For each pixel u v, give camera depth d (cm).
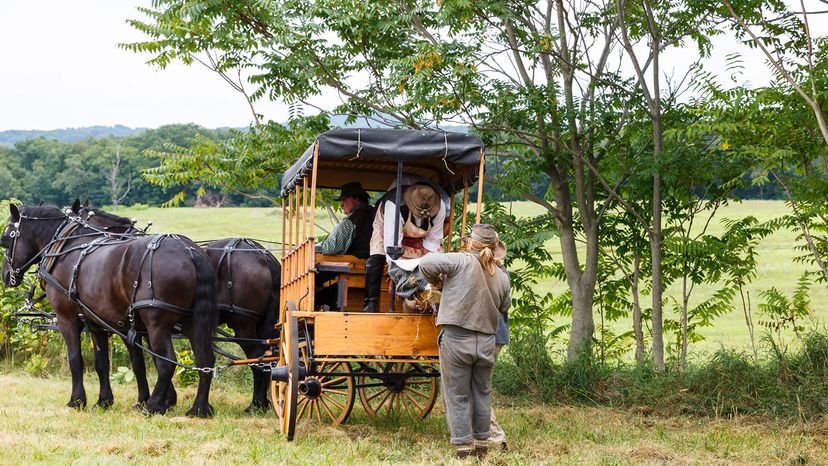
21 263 1167
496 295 776
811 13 934
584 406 1163
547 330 1495
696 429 999
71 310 1072
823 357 1082
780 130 1105
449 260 759
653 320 1245
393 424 979
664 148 1219
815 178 1120
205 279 973
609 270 1366
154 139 10531
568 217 1300
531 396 1214
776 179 1170
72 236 1097
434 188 862
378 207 857
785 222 1187
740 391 1087
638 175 1229
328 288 937
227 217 6072
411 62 1164
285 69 1311
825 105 1064
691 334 1309
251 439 843
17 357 1584
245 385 1356
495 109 1209
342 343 809
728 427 1001
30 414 994
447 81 1151
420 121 1255
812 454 834
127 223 1169
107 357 1089
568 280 1306
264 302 1082
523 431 953
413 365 1039
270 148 1384
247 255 1083
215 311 980
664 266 1313
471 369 779
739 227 1226
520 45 1270
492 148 1328
